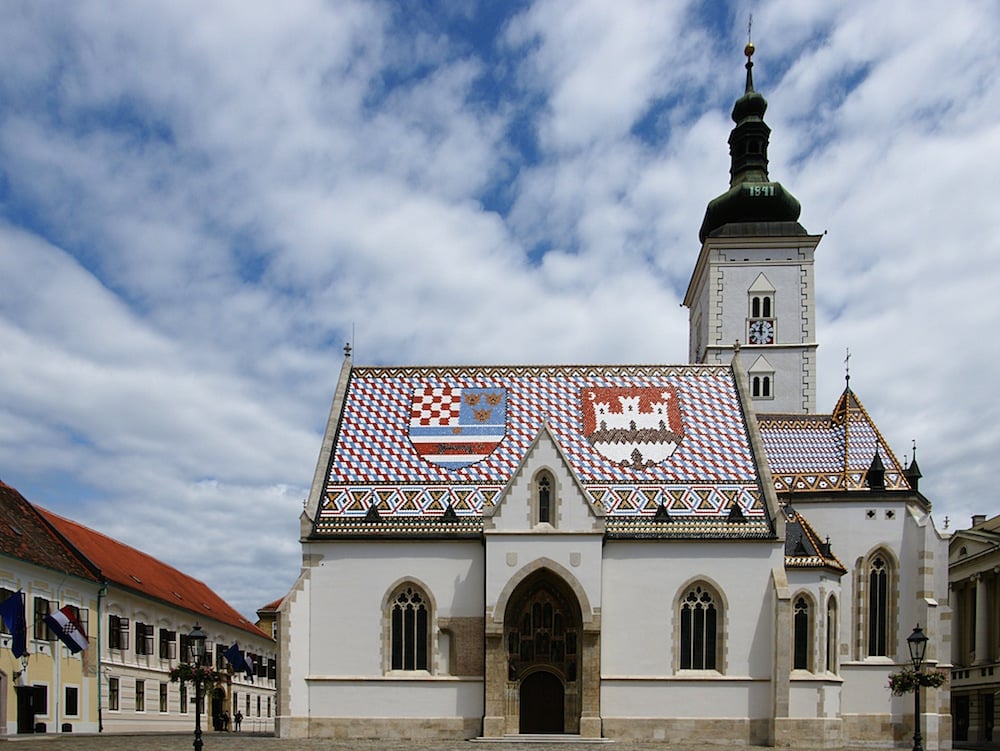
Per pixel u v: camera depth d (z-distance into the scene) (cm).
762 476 6341
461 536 6047
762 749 5609
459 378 7075
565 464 5953
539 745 5459
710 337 8731
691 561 5997
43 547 7062
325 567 6059
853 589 6688
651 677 5862
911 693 6450
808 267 8725
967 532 9944
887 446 7025
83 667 7112
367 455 6562
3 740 5566
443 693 5888
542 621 6012
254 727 10494
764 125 9194
